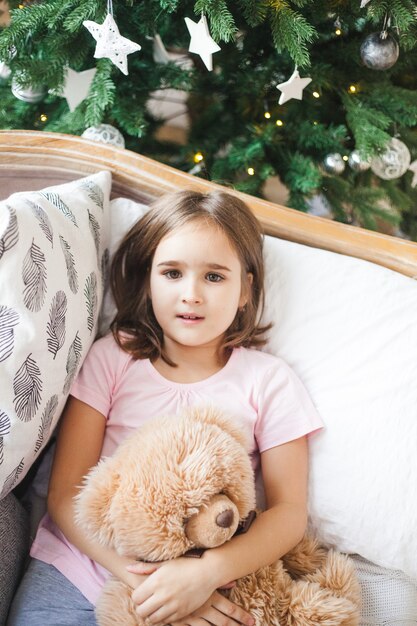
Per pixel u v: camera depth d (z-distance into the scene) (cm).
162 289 97
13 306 77
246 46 144
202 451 77
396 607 94
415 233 177
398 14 117
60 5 117
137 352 104
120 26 131
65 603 88
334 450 98
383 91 147
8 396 75
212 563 80
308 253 109
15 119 148
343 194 157
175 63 150
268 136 148
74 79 128
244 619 81
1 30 127
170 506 74
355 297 105
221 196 105
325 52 148
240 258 101
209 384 102
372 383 99
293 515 92
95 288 98
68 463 94
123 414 100
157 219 103
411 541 93
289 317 106
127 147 153
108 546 82
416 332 101
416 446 95
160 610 78
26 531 96
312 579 89
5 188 118
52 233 87
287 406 100
